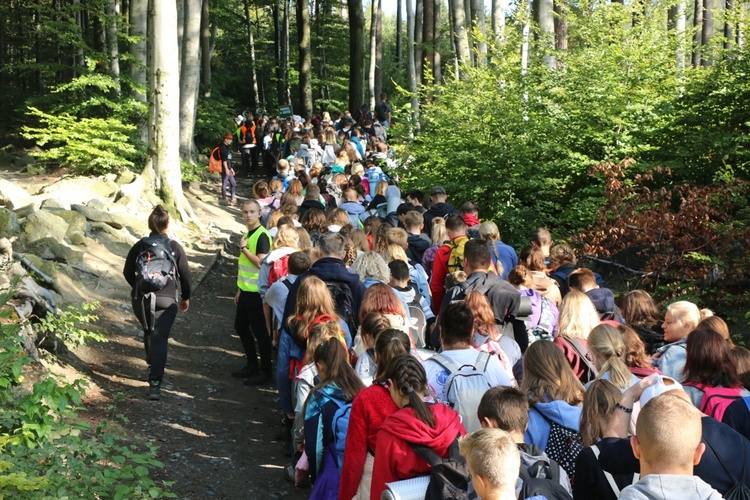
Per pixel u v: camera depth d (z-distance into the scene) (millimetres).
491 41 14805
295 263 6867
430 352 5379
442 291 7336
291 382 6246
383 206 11945
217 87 38531
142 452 6246
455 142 13352
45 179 16516
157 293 7582
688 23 26766
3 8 27859
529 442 4109
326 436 4699
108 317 9719
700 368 4195
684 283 9016
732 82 11234
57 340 7758
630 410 3838
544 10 16062
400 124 16531
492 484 2906
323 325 5395
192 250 14438
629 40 13508
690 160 11250
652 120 12227
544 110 13047
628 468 3332
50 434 4828
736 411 3943
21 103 24047
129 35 18875
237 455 6703
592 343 4457
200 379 8562
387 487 3807
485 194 12719
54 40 19234
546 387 4180
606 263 10062
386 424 3922
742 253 8867
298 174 13273
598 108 12305
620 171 10547
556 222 12219
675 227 9414
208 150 28125
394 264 6660
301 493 6090
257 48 52188
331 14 55312
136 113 17844
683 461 2795
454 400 4500
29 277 7695
